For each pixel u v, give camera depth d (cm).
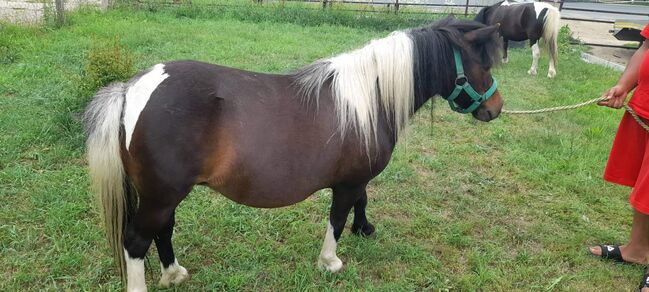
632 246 329
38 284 279
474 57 265
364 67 255
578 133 555
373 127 255
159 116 216
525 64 879
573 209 395
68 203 350
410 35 265
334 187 272
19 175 380
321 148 241
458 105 288
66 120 446
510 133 544
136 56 691
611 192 423
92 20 927
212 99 223
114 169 223
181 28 919
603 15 1561
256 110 230
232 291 285
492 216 382
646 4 1894
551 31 775
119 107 219
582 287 307
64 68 635
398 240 344
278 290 289
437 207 391
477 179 438
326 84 251
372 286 291
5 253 301
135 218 238
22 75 595
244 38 886
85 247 311
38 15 923
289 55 778
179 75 225
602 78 791
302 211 365
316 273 303
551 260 331
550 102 662
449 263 323
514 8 830
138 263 245
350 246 330
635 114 296
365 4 1250
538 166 463
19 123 458
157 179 222
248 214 359
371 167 264
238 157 227
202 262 311
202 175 230
